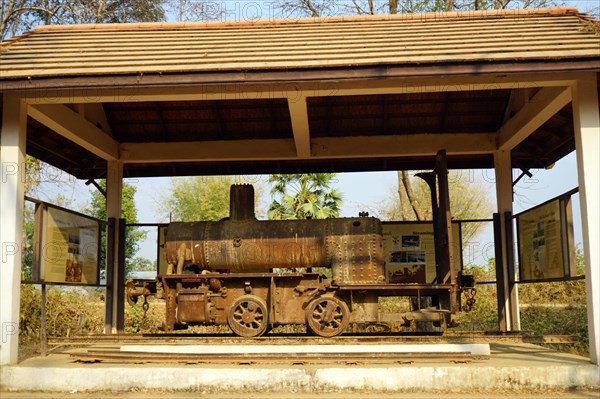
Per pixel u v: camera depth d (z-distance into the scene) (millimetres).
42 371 8352
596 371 8125
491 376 8094
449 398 7777
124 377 8250
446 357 8836
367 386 8094
